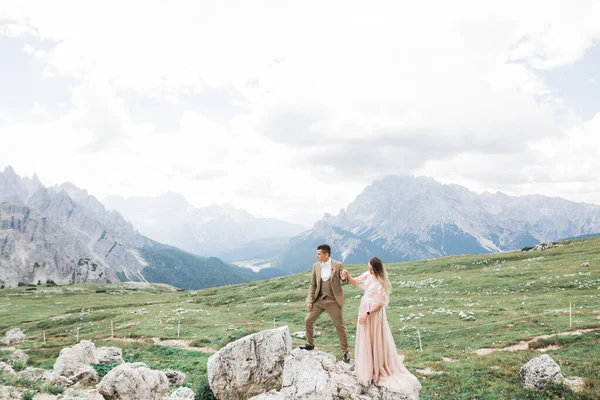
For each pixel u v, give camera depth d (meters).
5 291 186.12
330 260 14.45
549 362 22.73
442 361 30.03
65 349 29.25
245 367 15.84
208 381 16.94
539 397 21.03
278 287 99.38
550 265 76.00
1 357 41.56
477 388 23.23
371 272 13.51
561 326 36.69
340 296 14.09
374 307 12.98
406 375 13.25
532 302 50.53
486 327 40.56
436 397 22.77
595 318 37.81
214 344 45.59
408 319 49.53
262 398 14.01
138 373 21.47
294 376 13.70
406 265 103.38
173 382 27.52
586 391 20.50
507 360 27.22
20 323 93.62
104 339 53.12
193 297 117.75
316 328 51.00
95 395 20.31
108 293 179.12
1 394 17.88
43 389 20.00
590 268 67.31
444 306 55.12
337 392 12.63
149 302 116.44
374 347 13.12
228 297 99.00
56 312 108.44
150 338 50.91
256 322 59.50
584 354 26.83
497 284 65.44
